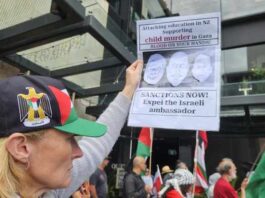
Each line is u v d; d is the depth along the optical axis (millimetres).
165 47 2723
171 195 3695
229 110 11203
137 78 1656
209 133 12336
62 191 1175
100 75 8719
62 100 977
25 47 5699
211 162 12766
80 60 7621
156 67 2734
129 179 4855
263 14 9953
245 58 10742
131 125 2748
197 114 2615
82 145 1335
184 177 3906
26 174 894
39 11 6574
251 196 1729
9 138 862
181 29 2684
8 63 6406
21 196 876
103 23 7020
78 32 5344
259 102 9672
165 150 15391
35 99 917
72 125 993
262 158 1749
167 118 2678
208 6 10750
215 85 2609
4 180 842
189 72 2680
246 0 10203
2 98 888
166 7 11172
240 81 10625
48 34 5258
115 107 1504
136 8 9906
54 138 939
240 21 10258
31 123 898
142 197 4875
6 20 5863
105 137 1395
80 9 4684
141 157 5098
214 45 2623
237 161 11977
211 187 5266
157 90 2738
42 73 7066
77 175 1241
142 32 2764
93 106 9289
